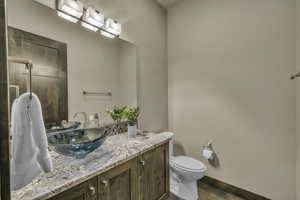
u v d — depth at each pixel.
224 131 1.93
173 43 2.44
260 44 1.65
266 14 1.61
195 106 2.20
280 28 1.52
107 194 0.98
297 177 1.44
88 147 1.00
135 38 1.96
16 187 0.67
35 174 0.74
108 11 1.63
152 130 2.21
